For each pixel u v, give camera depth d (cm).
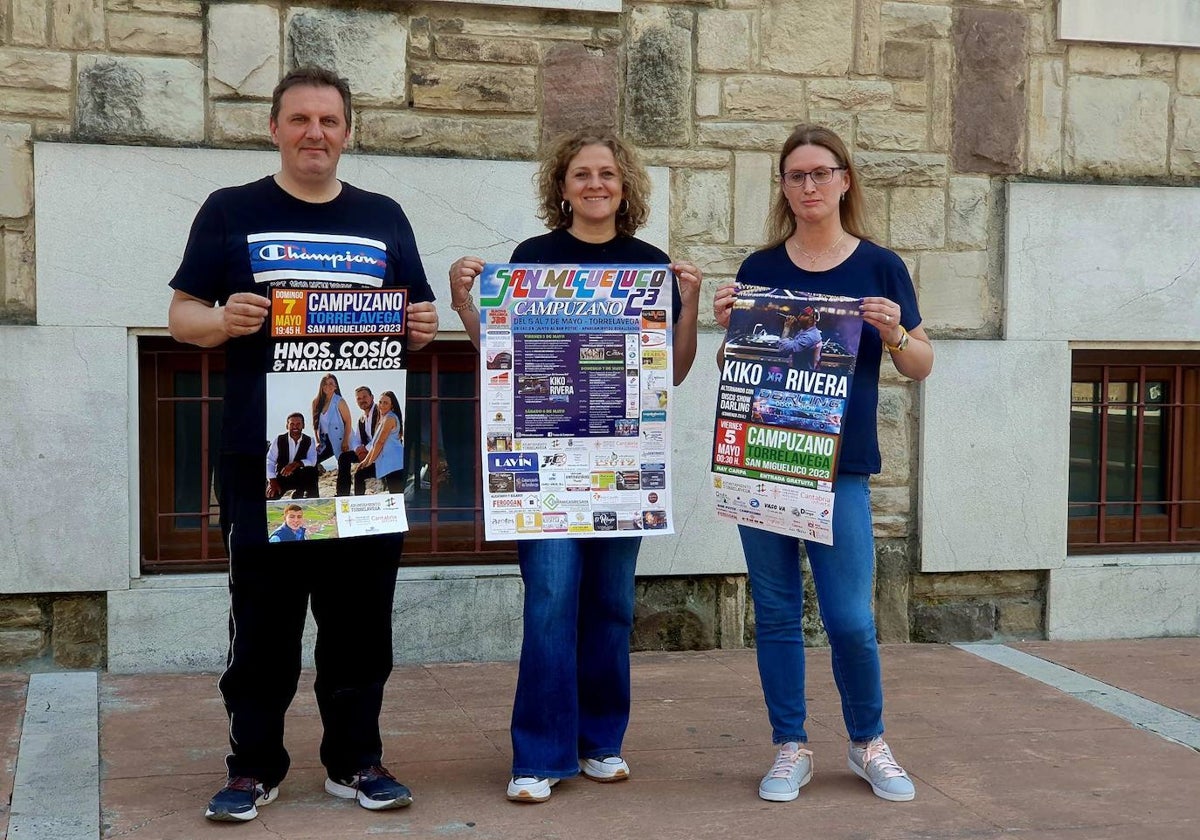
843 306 352
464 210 517
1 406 479
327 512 338
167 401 511
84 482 488
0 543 482
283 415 334
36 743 405
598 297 371
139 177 487
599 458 372
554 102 527
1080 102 574
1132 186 575
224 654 502
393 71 512
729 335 370
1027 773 395
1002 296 571
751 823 349
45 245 481
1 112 478
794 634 373
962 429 564
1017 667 529
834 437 351
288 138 330
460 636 525
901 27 556
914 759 408
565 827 344
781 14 545
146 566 509
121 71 487
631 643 545
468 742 418
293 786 372
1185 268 582
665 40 534
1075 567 578
